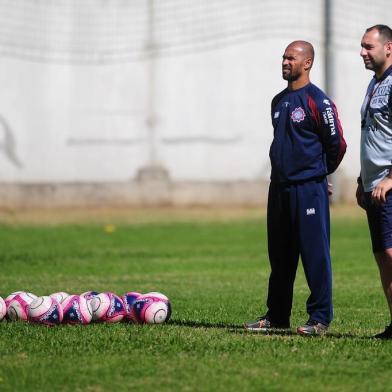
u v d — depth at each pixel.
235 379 23.14
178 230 73.75
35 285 44.12
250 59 88.31
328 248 29.06
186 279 47.31
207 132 88.31
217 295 40.84
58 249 61.22
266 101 88.56
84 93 86.94
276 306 30.12
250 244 64.56
